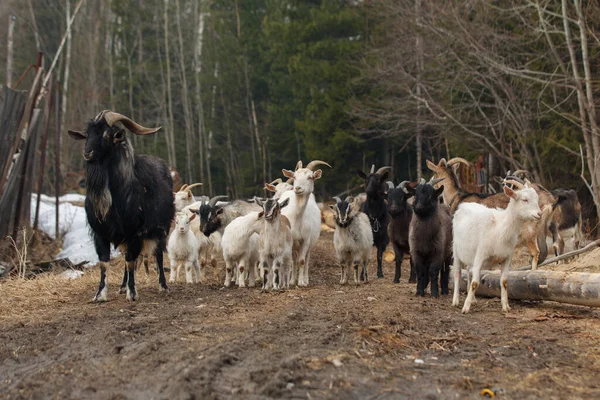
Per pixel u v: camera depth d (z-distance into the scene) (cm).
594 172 1755
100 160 967
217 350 668
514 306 936
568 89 2145
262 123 4350
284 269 1175
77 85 4275
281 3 3603
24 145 1529
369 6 3195
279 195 1357
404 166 3631
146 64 4616
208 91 4600
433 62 2453
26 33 4447
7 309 940
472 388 577
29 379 605
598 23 2014
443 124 2369
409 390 572
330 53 3238
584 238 1759
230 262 1184
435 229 1023
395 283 1252
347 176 3347
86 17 4834
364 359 654
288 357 643
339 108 3078
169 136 4600
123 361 646
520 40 2267
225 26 4300
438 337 748
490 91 2422
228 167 4328
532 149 2300
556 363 652
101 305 966
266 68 4178
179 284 1228
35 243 1617
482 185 2466
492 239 866
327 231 2370
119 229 992
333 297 1039
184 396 532
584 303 857
